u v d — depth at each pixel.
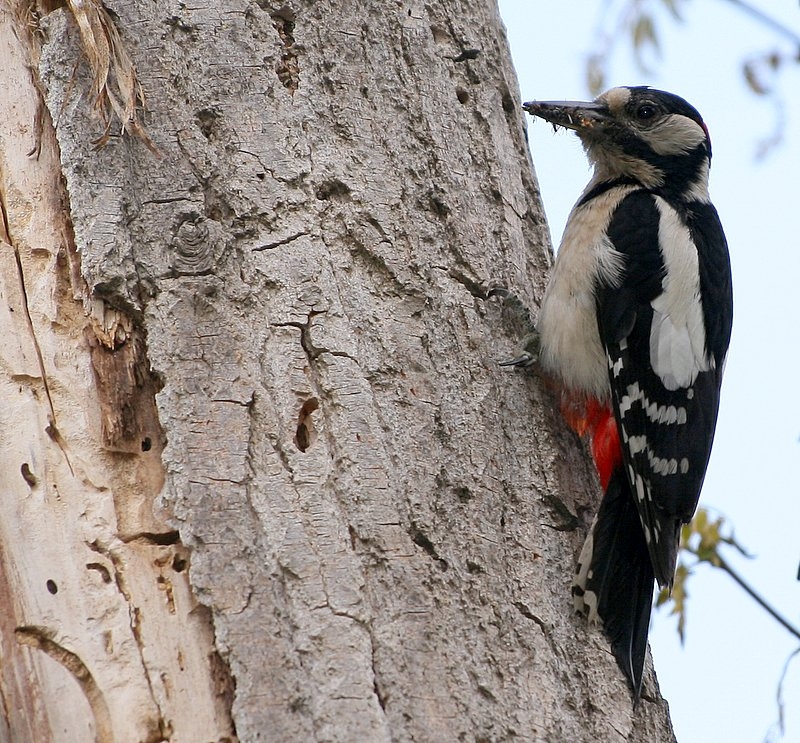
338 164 6.50
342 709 4.98
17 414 5.71
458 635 5.48
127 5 6.46
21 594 5.38
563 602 6.06
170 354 5.74
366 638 5.21
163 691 5.13
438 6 7.54
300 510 5.43
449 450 6.07
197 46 6.46
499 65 7.85
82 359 5.81
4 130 6.24
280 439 5.59
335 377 5.81
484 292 6.84
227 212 6.11
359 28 6.95
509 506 6.19
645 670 6.76
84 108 6.17
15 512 5.54
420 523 5.67
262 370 5.74
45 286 5.95
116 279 5.84
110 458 5.66
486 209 7.18
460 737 5.18
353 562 5.36
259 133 6.34
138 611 5.30
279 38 6.68
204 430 5.55
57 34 6.34
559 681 5.75
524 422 6.58
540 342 7.28
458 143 7.12
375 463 5.68
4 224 6.07
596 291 8.40
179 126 6.24
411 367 6.18
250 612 5.15
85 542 5.48
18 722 5.17
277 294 5.95
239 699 5.00
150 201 6.05
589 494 6.97
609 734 5.82
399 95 6.94
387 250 6.41
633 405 7.98
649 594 7.32
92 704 5.17
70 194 6.02
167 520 5.43
